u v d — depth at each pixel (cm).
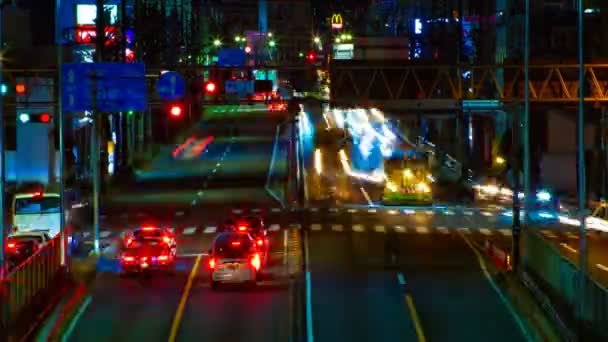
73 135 11031
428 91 10331
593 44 11894
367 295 5884
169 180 13100
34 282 5066
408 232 8762
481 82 9144
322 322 5169
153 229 7050
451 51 15700
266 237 7662
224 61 11588
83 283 6272
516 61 10481
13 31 11488
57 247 6012
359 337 4828
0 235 4516
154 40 14825
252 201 11144
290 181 12650
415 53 17912
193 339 4828
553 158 11538
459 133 12550
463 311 5416
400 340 4762
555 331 4784
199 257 7431
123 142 13688
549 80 9600
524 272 6056
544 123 11569
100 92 7144
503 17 14112
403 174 10894
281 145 16625
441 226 9194
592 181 10888
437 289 6066
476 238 8381
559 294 4869
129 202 11031
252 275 6075
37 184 10869
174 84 7206
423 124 15125
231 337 4859
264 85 8881
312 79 18225
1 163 4619
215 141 17388
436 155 13362
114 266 7019
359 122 18350
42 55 11000
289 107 8969
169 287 6209
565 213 10138
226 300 5784
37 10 12581
